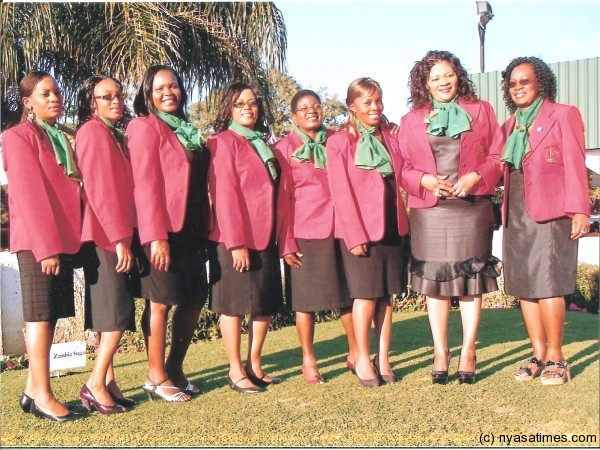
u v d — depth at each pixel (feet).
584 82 15.20
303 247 13.20
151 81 12.21
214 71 20.34
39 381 11.42
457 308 22.18
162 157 11.82
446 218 12.35
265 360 15.87
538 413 11.27
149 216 11.46
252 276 12.59
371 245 12.63
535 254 12.44
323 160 13.23
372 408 11.71
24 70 19.04
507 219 12.80
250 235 12.48
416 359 15.37
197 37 19.89
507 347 16.14
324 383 13.39
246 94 12.80
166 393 12.29
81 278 17.47
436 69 12.31
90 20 18.88
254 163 12.58
